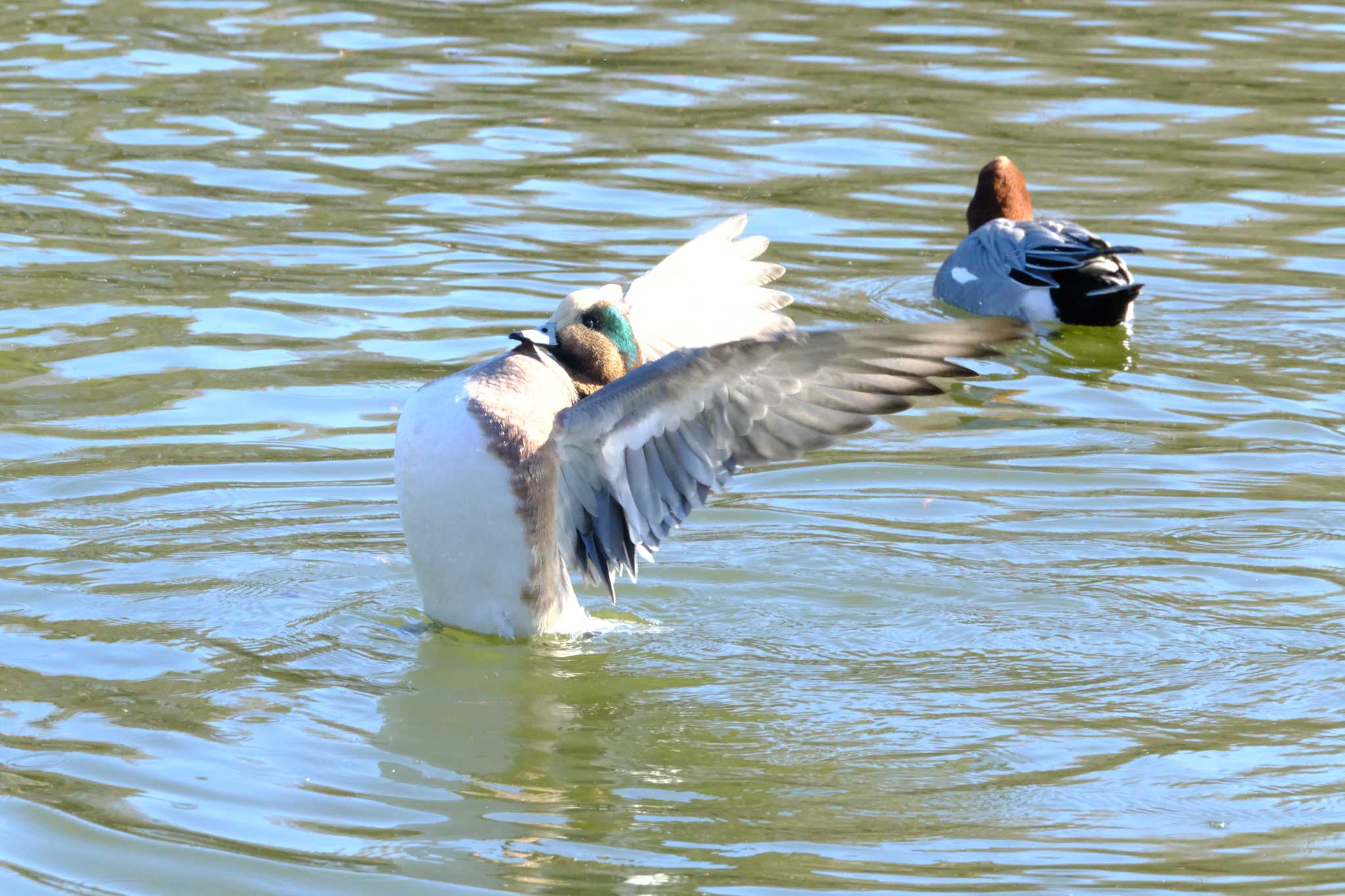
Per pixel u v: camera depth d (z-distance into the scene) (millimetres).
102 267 17000
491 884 7332
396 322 15750
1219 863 7543
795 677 9766
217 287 16547
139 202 19047
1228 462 13031
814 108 23141
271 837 7711
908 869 7484
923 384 8469
